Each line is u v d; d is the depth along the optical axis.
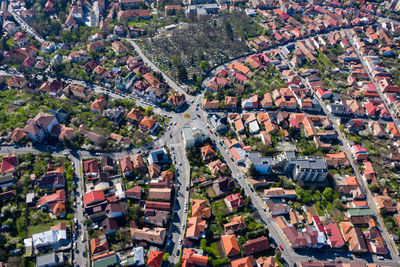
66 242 181.75
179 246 185.75
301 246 187.12
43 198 198.38
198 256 175.62
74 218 194.38
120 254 179.25
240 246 185.38
